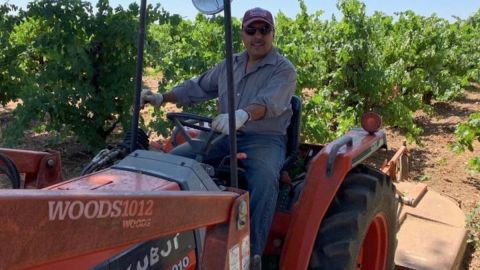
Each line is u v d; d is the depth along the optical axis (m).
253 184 3.28
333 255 3.31
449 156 9.30
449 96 14.41
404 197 5.73
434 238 5.04
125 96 7.57
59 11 7.09
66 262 2.03
